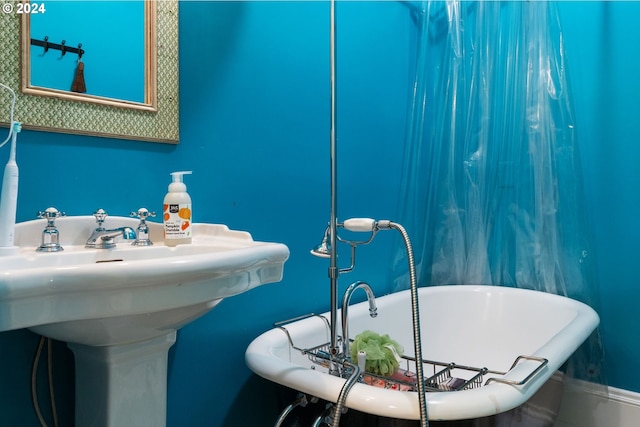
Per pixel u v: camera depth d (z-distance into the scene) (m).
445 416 0.83
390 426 0.88
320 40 1.63
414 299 0.88
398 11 2.01
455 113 2.01
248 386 1.38
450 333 1.93
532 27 1.87
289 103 1.52
